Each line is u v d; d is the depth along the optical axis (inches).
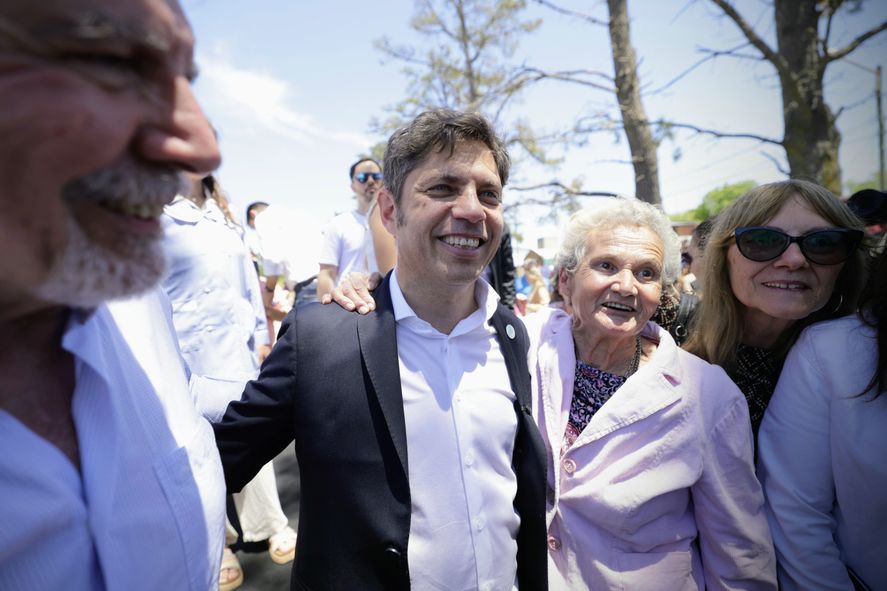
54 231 18.3
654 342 61.2
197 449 32.5
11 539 21.2
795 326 60.2
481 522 45.4
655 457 50.9
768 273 55.9
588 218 57.7
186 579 29.3
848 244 53.4
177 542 28.6
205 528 31.0
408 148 44.7
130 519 25.9
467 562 44.4
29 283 19.0
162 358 33.3
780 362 62.3
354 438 42.4
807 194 55.1
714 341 64.1
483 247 46.2
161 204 21.3
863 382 47.9
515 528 48.7
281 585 89.5
